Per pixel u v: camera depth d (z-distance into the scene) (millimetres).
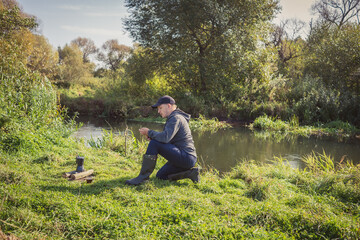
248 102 16266
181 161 3902
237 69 17297
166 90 20094
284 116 14898
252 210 3033
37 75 7324
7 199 2814
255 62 17484
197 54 18234
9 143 5027
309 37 25062
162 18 17984
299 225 2756
